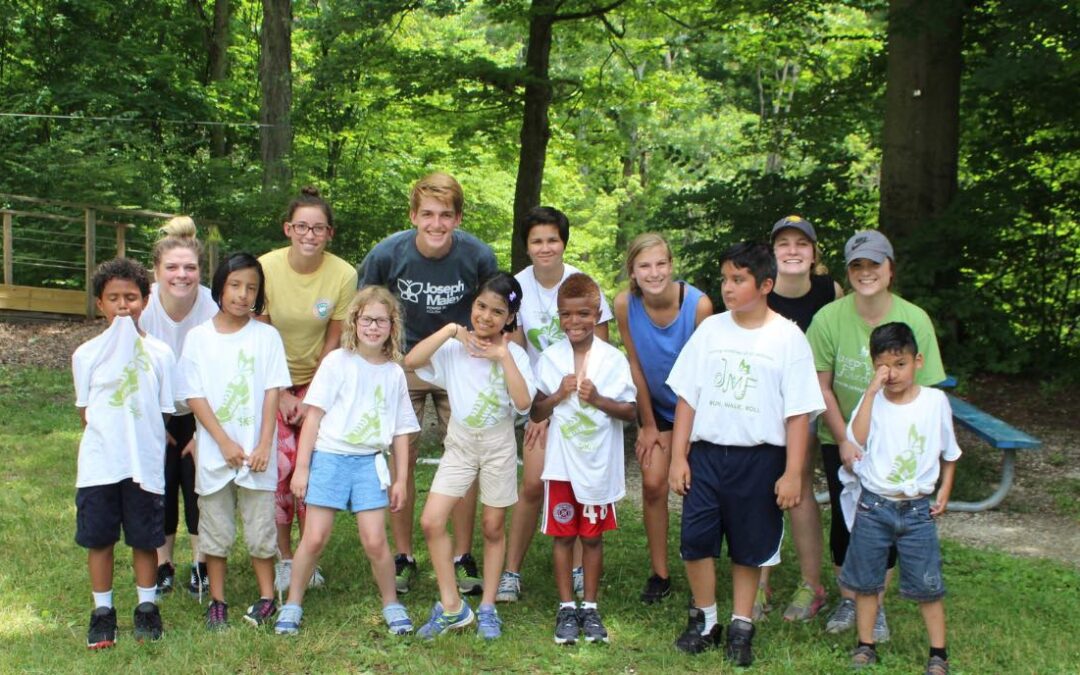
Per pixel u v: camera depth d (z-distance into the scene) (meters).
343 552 5.02
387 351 4.18
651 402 4.51
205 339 4.08
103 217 16.55
